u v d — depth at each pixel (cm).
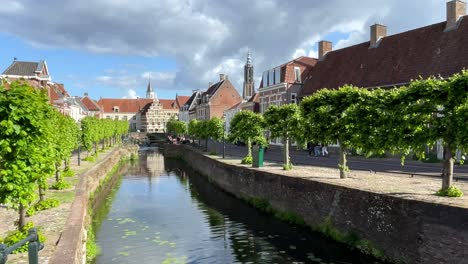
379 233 1139
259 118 2552
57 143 1392
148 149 7762
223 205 2123
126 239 1479
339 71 3494
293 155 3275
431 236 966
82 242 1054
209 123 3912
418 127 1152
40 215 1223
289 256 1241
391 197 1098
